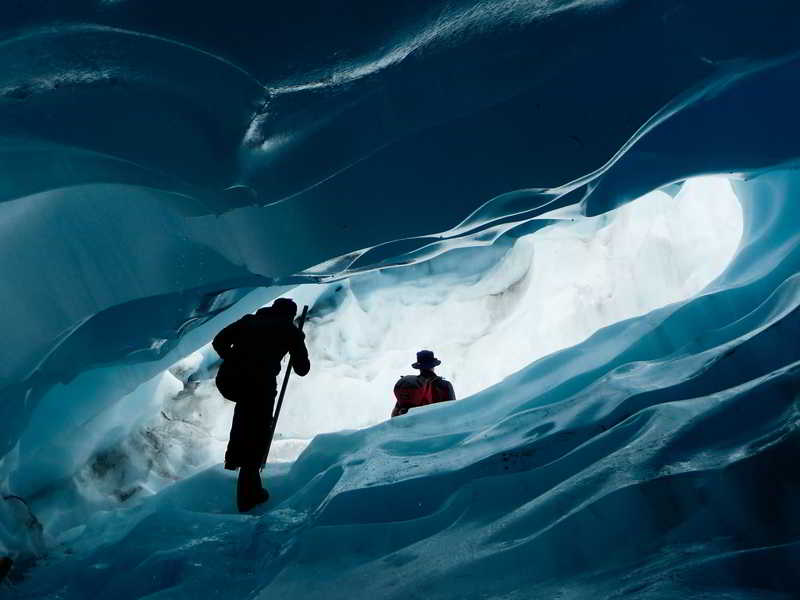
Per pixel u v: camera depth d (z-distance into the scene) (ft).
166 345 15.99
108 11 10.31
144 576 10.73
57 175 11.39
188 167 11.16
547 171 11.30
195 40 10.51
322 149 11.22
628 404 11.17
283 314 16.33
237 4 10.40
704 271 24.06
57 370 13.51
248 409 15.06
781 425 7.94
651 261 25.48
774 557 5.99
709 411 8.70
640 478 7.59
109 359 14.26
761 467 7.16
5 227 11.88
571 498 7.93
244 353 15.55
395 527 9.59
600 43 10.32
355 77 10.96
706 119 12.26
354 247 12.34
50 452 16.99
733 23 9.98
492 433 12.79
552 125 11.00
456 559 7.79
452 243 15.33
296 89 11.00
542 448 10.86
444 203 11.78
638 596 5.88
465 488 9.77
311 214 12.23
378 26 10.71
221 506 15.79
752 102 12.03
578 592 6.42
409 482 10.99
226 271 12.77
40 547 13.88
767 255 16.49
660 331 15.40
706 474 7.33
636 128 10.75
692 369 11.93
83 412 16.53
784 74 11.67
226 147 11.09
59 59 10.61
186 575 10.48
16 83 10.66
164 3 10.28
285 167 11.27
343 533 9.74
